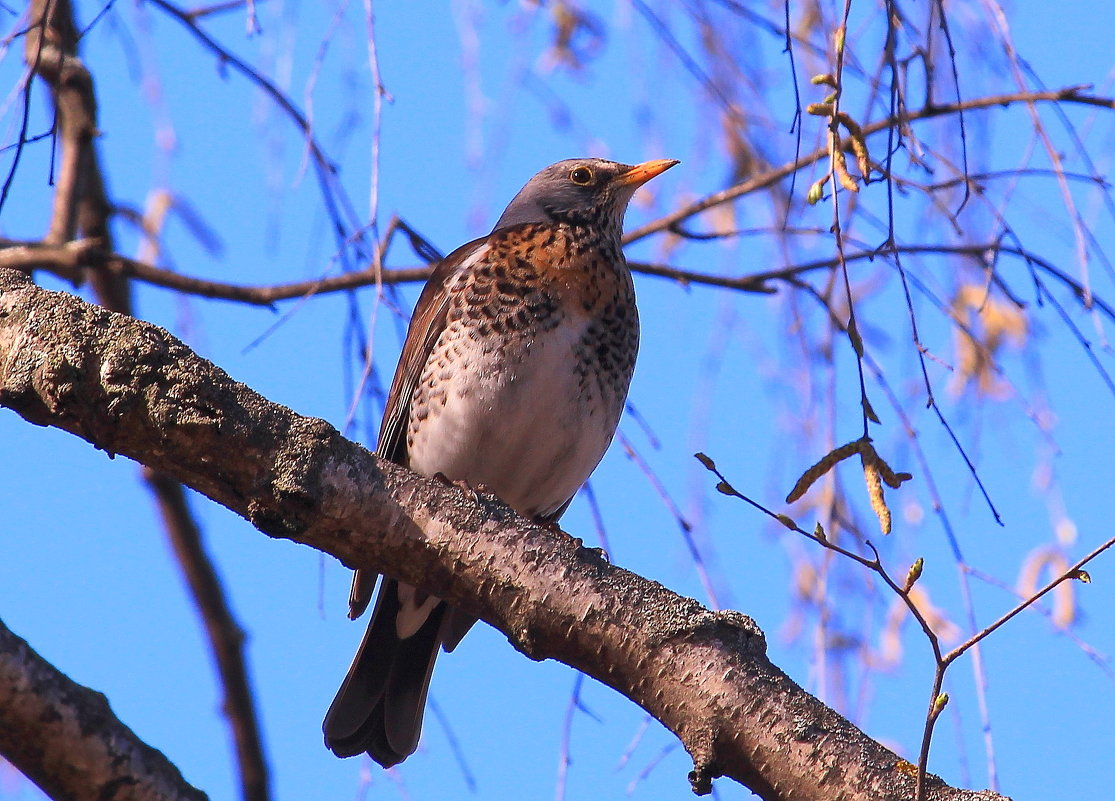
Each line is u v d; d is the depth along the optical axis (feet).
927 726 18.11
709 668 19.61
